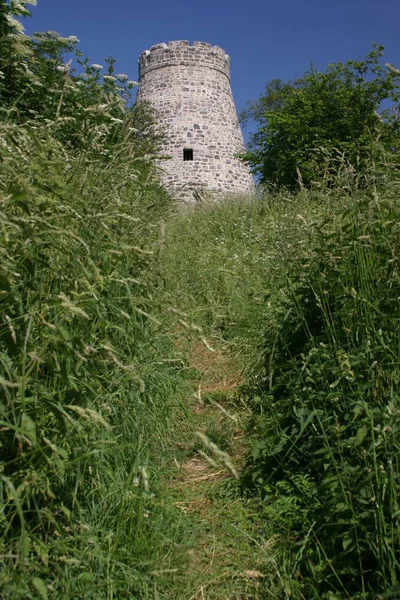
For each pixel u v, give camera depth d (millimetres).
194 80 23078
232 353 4094
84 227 2199
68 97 5320
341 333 2389
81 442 1898
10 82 5258
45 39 7902
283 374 2738
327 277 2502
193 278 5176
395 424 1825
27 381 1617
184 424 3082
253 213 7906
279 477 2447
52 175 2119
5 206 1691
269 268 4082
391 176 2529
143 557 1903
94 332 2215
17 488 1546
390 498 1702
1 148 1874
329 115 16219
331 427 2066
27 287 1982
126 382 2350
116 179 2770
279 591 1865
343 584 1780
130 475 2158
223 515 2324
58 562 1664
